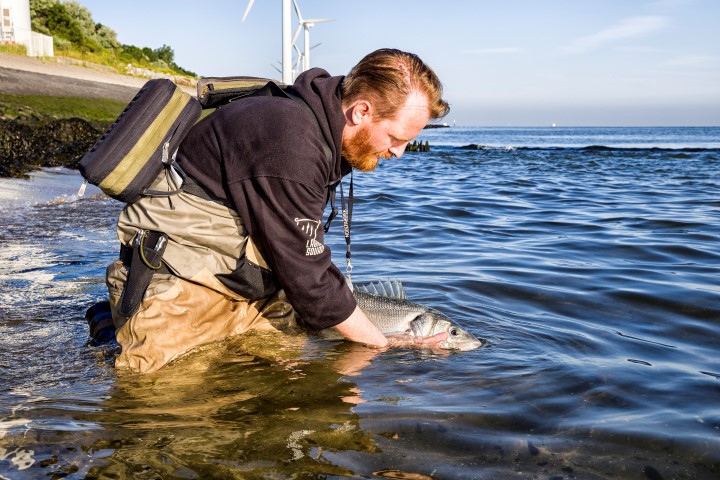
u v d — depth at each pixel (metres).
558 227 9.20
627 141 84.50
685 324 4.77
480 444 2.89
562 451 2.83
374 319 4.44
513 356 4.09
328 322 3.82
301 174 3.38
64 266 6.27
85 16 52.28
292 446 2.85
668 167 24.17
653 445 2.88
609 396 3.43
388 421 3.11
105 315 4.26
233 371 3.75
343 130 3.54
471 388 3.55
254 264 3.79
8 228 8.14
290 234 3.51
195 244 3.71
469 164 25.86
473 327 4.67
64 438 2.88
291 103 3.45
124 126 3.50
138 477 2.56
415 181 16.73
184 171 3.61
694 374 3.77
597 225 9.34
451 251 7.41
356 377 3.71
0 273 5.92
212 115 3.63
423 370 3.83
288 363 3.91
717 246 7.64
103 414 3.15
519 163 26.83
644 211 10.87
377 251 7.36
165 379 3.61
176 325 3.76
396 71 3.40
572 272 6.30
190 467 2.64
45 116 21.66
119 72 44.31
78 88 29.20
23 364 3.82
